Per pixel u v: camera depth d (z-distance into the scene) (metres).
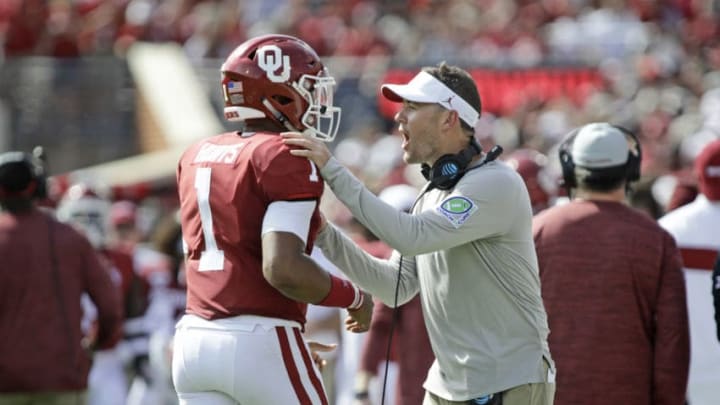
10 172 25.94
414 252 17.73
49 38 86.69
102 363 32.12
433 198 18.75
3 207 26.23
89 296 26.70
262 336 17.00
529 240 18.69
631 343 21.17
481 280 18.50
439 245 17.84
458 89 18.59
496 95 78.75
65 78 77.06
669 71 86.44
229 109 17.83
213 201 17.23
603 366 21.11
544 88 79.56
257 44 17.70
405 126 18.72
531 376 18.48
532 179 27.20
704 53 92.62
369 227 17.50
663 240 21.44
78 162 75.81
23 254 25.92
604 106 78.06
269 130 17.78
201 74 78.69
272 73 17.44
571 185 22.23
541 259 21.58
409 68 79.56
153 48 81.62
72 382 26.11
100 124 75.94
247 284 17.06
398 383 24.36
